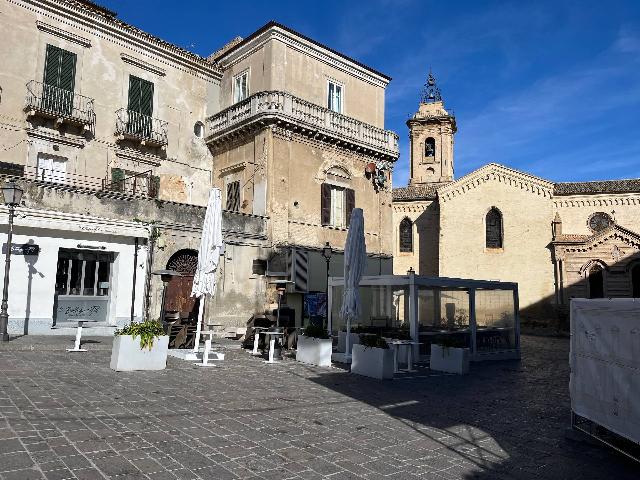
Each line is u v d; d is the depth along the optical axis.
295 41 23.64
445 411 8.66
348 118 24.91
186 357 12.95
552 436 7.29
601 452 6.56
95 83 20.97
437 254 38.44
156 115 22.91
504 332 18.30
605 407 6.43
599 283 32.62
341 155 25.02
